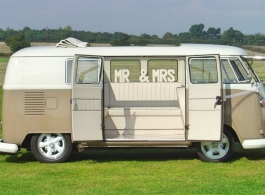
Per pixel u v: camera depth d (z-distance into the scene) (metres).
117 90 10.63
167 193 7.59
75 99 9.73
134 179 8.66
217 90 9.61
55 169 9.67
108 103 10.65
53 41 56.94
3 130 10.23
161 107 10.58
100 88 9.96
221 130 9.60
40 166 10.00
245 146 9.95
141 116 10.46
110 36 40.38
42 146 10.25
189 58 9.84
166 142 10.00
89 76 9.93
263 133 10.08
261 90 10.16
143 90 10.64
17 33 67.56
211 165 9.86
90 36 41.66
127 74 10.58
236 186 7.99
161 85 10.60
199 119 9.73
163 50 10.20
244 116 9.97
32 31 59.78
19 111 10.12
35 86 10.09
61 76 10.11
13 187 8.17
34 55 10.19
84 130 9.82
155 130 10.47
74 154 11.50
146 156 11.12
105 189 7.91
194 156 11.02
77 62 9.77
